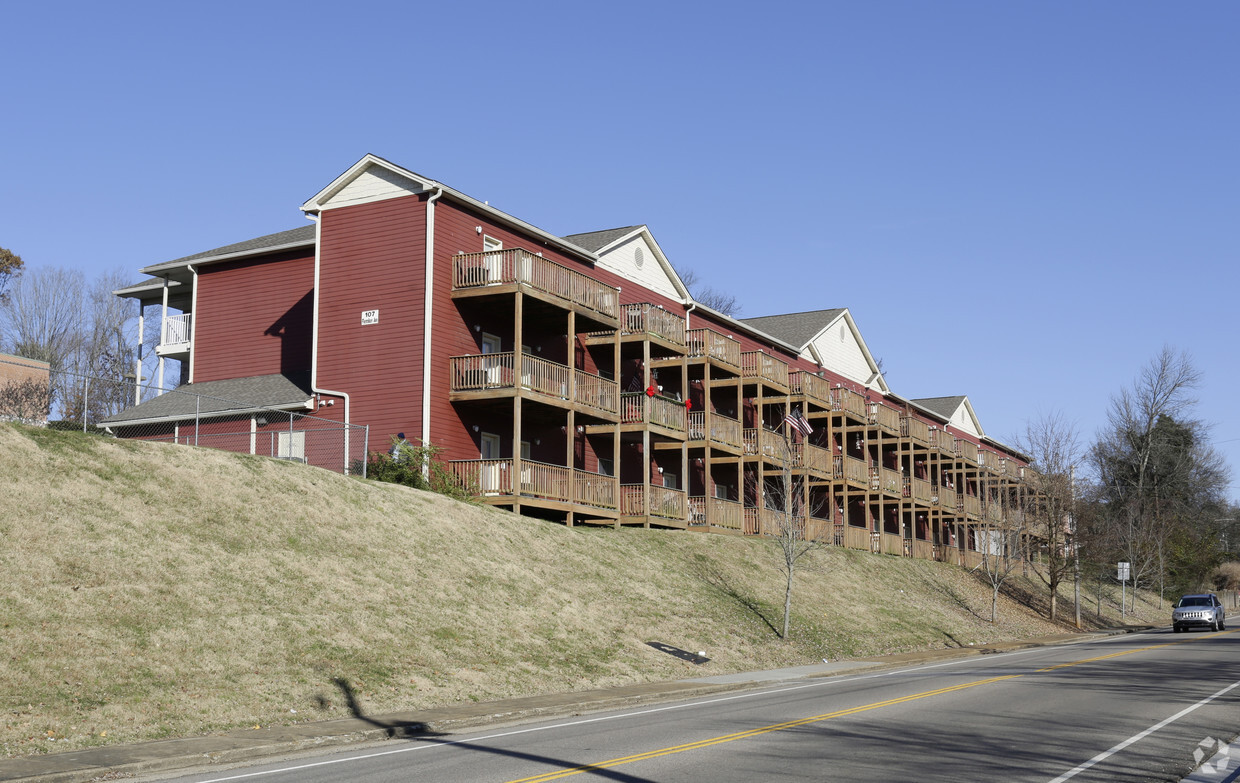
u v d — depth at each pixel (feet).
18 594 54.03
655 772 37.76
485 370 108.47
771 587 116.67
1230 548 369.30
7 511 60.13
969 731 47.26
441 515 90.12
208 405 118.62
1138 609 238.27
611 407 124.26
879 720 51.52
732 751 42.39
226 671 55.52
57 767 39.58
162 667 53.52
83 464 68.74
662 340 132.57
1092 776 36.22
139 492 69.15
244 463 80.38
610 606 89.30
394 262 112.27
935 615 139.64
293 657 59.62
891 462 220.64
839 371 200.85
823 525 161.17
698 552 117.29
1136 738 44.86
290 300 127.95
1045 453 188.14
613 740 46.57
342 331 113.70
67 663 50.55
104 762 40.73
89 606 55.77
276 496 77.97
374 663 62.59
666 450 144.97
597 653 77.77
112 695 49.47
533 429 123.44
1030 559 212.84
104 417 132.16
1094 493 264.11
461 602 76.64
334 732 49.16
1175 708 55.26
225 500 73.77
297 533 74.74
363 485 87.97
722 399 164.45
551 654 74.38
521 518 100.27
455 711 57.31
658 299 148.46
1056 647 123.85
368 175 115.55
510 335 120.88
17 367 92.89
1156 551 247.70
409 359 109.29
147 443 75.82
